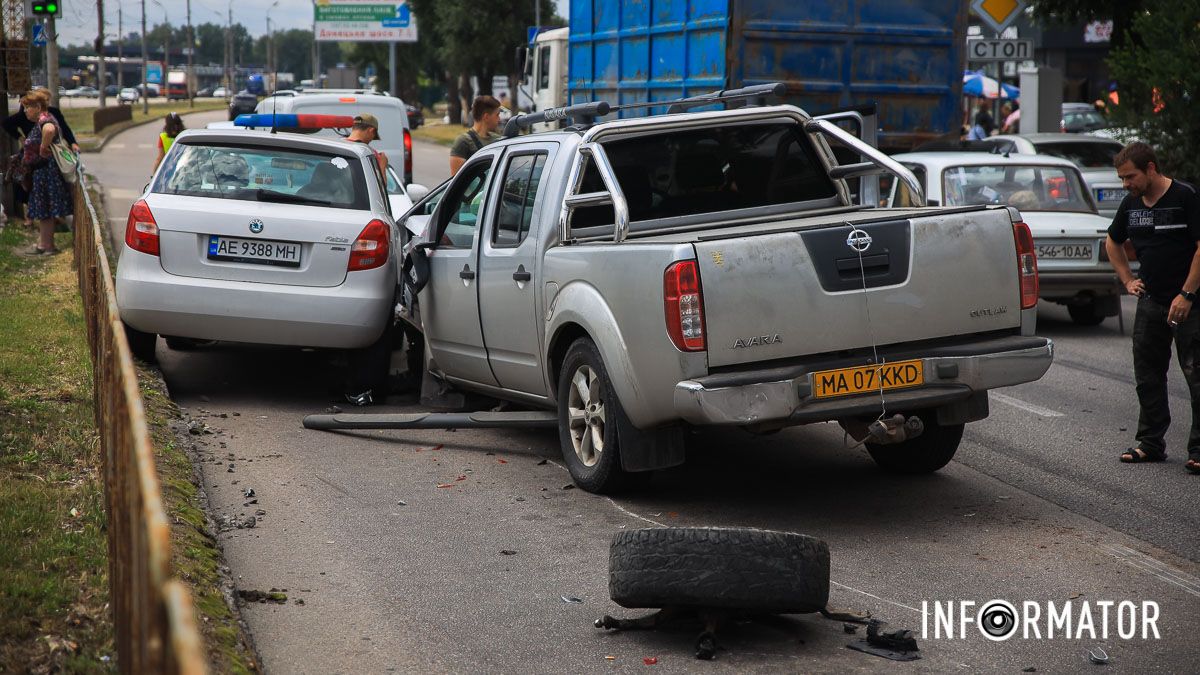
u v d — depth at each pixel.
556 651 4.68
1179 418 9.01
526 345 7.40
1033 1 22.97
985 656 4.64
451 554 5.82
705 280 5.87
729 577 4.63
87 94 133.88
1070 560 5.75
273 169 9.12
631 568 4.74
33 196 16.23
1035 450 7.99
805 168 7.73
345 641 4.76
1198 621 4.99
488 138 13.25
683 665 4.54
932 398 6.17
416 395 9.58
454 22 61.03
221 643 4.45
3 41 19.61
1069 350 12.06
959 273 6.28
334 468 7.40
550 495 6.86
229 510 6.47
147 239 8.73
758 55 13.73
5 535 5.45
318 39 71.31
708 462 7.69
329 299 8.77
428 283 8.66
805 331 6.01
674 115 7.29
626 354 6.20
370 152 9.64
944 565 5.68
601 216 7.25
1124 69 18.19
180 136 9.26
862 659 4.61
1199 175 17.47
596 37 16.81
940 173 13.42
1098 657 4.61
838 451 7.99
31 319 11.23
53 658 4.29
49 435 7.25
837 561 5.74
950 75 14.47
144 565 2.85
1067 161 13.80
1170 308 7.32
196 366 10.49
